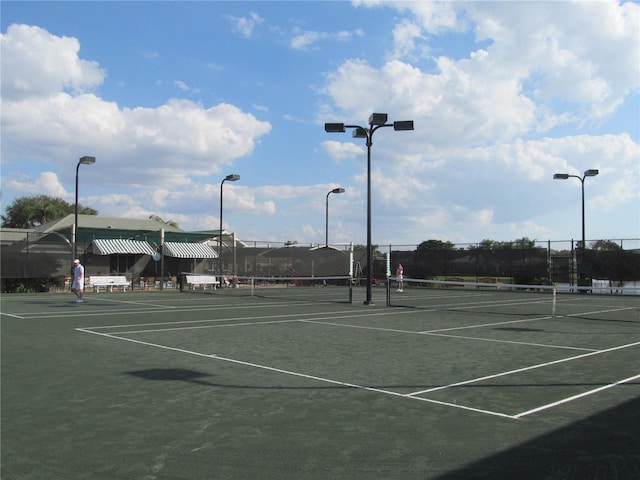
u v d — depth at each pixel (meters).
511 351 11.38
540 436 5.70
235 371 9.12
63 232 39.84
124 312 20.62
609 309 23.52
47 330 14.82
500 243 43.31
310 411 6.66
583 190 36.62
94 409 6.72
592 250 38.69
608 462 4.97
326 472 4.74
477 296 33.44
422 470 4.79
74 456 5.11
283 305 24.61
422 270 46.53
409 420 6.29
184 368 9.38
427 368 9.43
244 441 5.54
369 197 24.30
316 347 11.86
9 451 5.23
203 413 6.56
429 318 18.81
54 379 8.46
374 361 10.11
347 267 47.44
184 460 5.01
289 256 46.06
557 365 9.76
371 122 23.48
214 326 15.96
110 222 52.09
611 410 6.71
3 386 7.97
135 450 5.27
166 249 41.69
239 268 44.47
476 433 5.80
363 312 21.14
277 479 4.59
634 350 11.58
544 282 40.47
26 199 70.44
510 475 4.68
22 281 34.62
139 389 7.80
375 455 5.15
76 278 25.77
